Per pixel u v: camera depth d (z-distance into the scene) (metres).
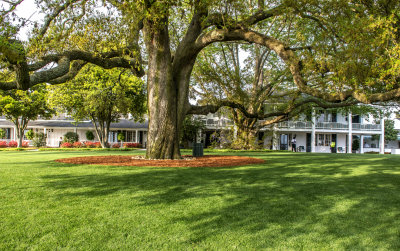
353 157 15.14
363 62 8.10
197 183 6.19
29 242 3.12
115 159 11.17
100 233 3.38
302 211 4.33
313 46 9.30
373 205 4.70
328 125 34.81
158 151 11.44
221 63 22.42
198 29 11.74
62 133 38.00
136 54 11.31
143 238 3.27
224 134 26.31
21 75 7.06
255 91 23.00
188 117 31.02
